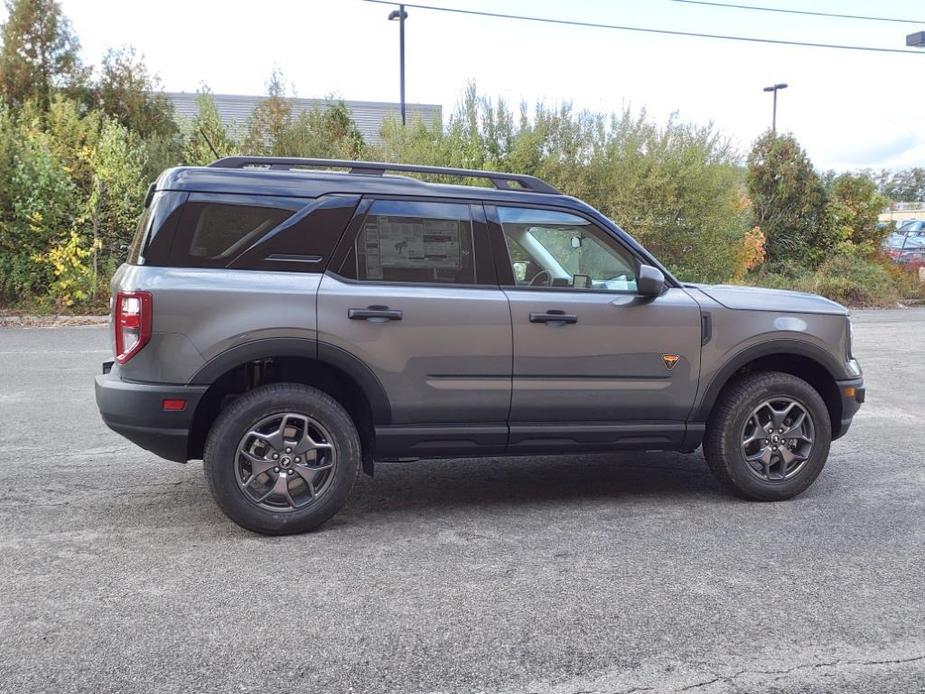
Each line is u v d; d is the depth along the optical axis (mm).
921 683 3047
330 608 3627
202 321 4297
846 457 6449
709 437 5230
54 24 18859
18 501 5078
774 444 5242
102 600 3680
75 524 4684
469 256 4789
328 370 4770
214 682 3010
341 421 4539
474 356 4691
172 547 4344
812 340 5254
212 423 4652
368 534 4594
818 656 3238
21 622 3453
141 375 4301
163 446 4352
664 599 3752
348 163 4723
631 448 5102
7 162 15195
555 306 4809
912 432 7336
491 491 5461
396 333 4559
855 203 24625
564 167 18484
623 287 5059
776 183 24328
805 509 5129
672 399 5047
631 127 18891
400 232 4680
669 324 4992
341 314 4469
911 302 22531
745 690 2990
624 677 3070
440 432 4707
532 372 4793
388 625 3467
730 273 20109
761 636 3400
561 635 3393
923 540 4570
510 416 4816
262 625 3455
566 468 6078
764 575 4047
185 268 4363
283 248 4496
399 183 4734
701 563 4199
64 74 19156
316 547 4375
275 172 4586
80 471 5746
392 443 4668
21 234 15281
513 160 18219
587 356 4871
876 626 3502
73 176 16047
